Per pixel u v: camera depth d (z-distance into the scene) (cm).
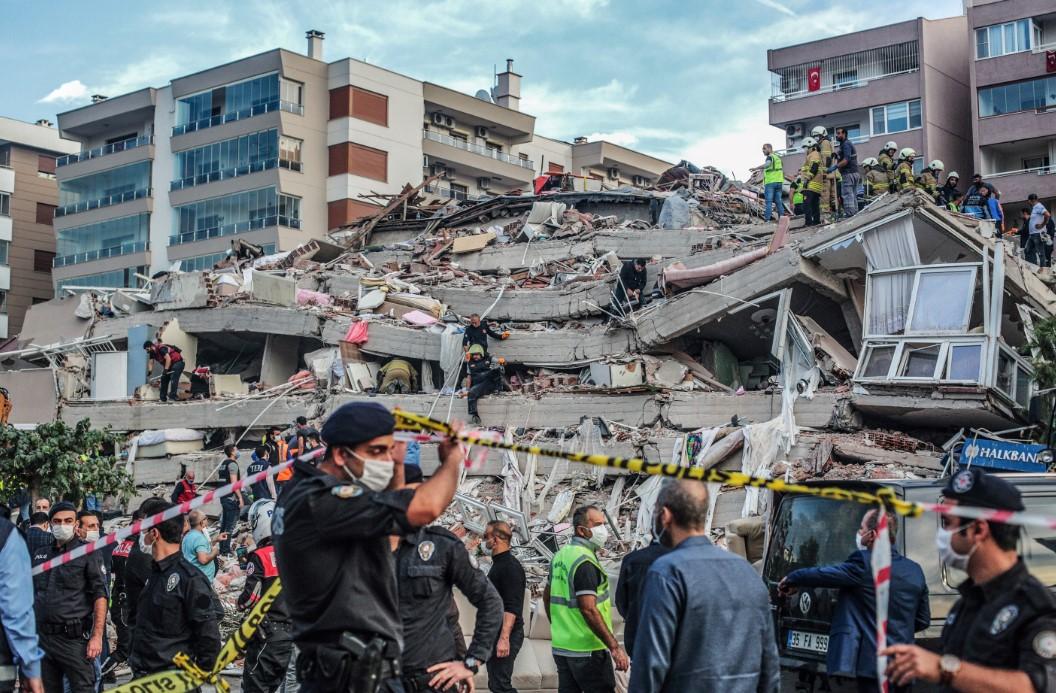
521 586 895
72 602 889
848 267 2350
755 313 2417
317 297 3025
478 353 2458
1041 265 2614
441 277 3045
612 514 2097
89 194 6384
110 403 2912
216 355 3228
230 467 2300
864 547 748
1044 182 5019
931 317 2148
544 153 7150
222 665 640
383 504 452
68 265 6394
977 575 442
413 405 2503
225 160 5850
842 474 2006
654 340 2448
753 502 1980
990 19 5250
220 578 1884
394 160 5953
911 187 2216
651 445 2191
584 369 2517
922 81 5422
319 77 5859
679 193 3356
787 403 2166
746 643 566
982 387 2036
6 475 1762
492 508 1822
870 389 2156
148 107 6181
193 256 5931
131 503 2675
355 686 457
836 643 750
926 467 2042
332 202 5775
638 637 568
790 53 5803
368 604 467
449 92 6272
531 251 3119
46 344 3488
